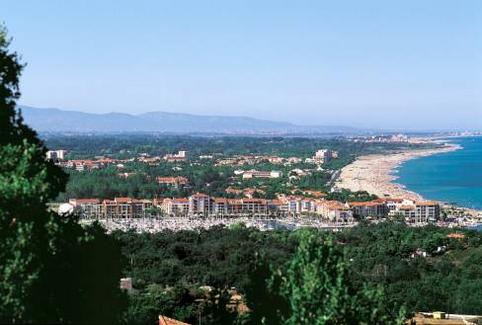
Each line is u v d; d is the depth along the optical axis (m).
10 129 58.88
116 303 60.62
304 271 53.44
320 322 51.38
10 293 47.69
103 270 59.22
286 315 56.62
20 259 47.84
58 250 54.06
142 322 90.25
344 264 54.78
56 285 53.56
